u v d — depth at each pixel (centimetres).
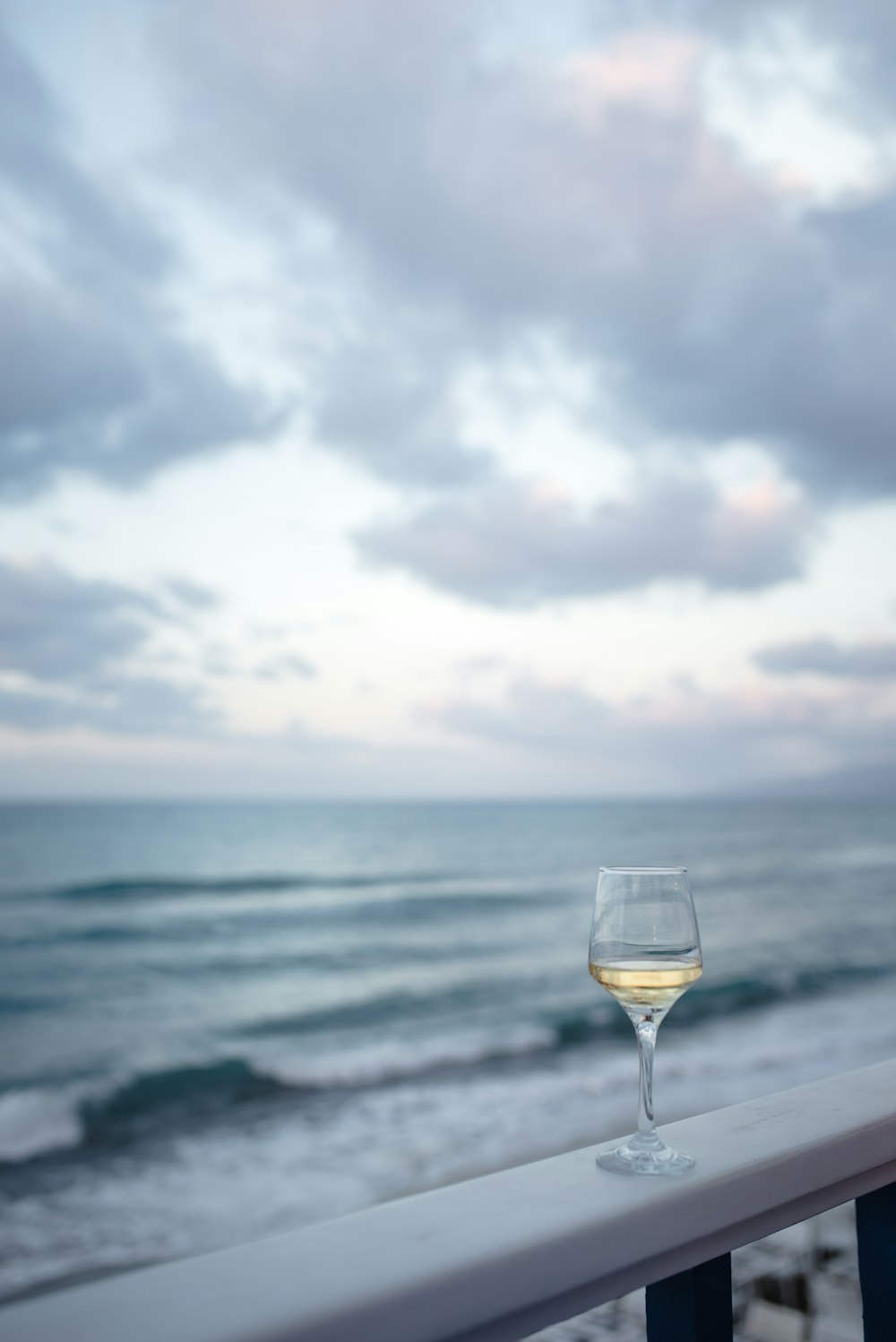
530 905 2664
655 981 79
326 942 2225
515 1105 1065
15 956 2012
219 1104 1129
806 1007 1580
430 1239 60
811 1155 79
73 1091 1184
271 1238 60
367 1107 1083
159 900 2627
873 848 4225
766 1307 347
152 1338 48
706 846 4288
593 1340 311
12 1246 703
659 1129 83
